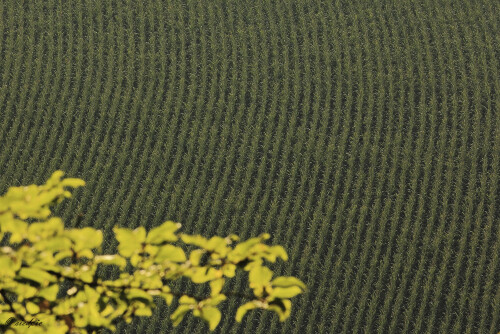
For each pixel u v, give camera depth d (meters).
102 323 3.19
